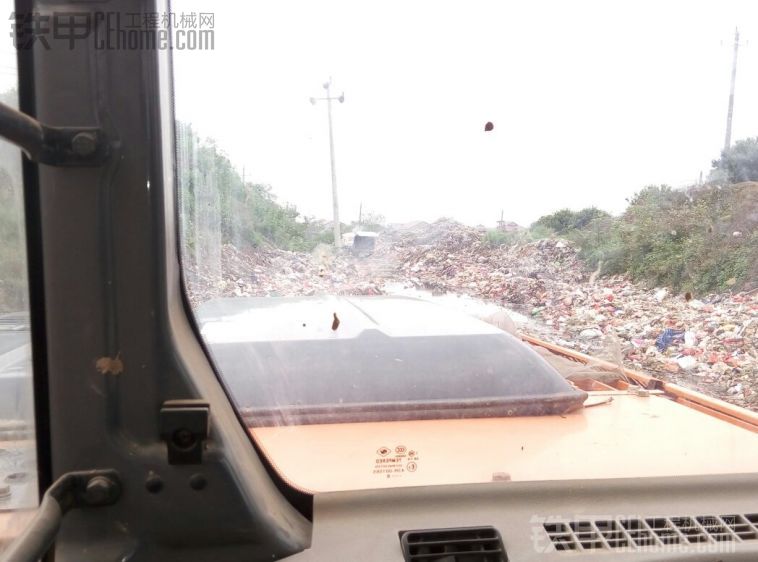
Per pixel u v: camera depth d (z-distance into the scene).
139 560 1.34
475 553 1.43
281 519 1.43
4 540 1.27
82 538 1.34
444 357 1.78
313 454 1.62
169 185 1.36
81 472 1.32
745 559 1.44
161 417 1.31
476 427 1.73
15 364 1.31
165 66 1.33
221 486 1.36
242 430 1.52
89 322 1.30
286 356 1.68
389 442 1.67
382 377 1.74
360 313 1.72
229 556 1.38
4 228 1.28
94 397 1.32
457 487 1.56
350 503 1.52
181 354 1.34
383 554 1.41
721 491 1.59
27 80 1.25
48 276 1.29
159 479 1.34
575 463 1.63
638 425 1.79
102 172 1.27
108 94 1.25
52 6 1.23
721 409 1.78
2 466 1.31
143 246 1.30
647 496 1.57
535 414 1.77
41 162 1.22
